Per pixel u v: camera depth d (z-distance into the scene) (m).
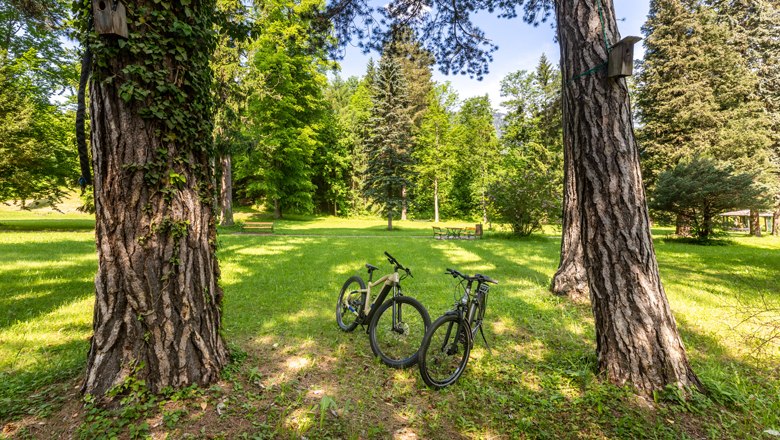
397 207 26.02
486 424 2.40
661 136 20.17
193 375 2.59
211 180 2.90
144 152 2.44
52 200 17.95
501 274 8.09
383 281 3.76
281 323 4.48
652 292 2.84
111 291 2.41
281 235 18.34
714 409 2.56
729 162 16.50
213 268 2.92
